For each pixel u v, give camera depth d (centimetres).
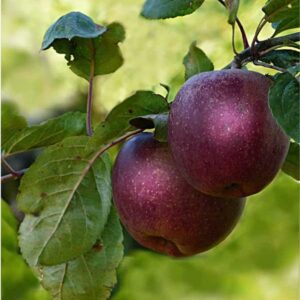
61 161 78
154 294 164
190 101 72
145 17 76
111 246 81
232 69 73
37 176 78
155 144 77
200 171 72
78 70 83
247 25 143
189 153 72
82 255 81
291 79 68
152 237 79
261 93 71
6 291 101
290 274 167
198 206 77
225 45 150
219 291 166
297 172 81
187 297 165
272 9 72
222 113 71
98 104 157
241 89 71
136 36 160
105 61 83
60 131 81
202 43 154
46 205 78
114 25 81
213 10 154
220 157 71
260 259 167
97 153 78
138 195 77
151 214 77
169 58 158
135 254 165
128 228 79
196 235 77
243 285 165
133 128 77
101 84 157
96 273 81
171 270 165
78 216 78
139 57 158
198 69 83
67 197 78
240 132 71
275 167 72
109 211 78
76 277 81
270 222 167
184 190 76
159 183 77
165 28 158
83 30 76
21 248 77
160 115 74
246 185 72
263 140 71
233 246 167
